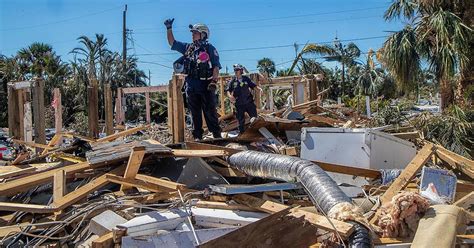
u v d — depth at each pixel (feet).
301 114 31.53
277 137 26.76
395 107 40.68
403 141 20.83
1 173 22.50
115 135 29.60
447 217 12.03
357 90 120.37
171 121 26.58
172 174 18.63
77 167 18.85
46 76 127.03
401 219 12.41
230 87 27.78
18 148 33.83
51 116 91.66
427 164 20.52
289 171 15.72
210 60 24.44
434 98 73.61
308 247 12.34
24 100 35.37
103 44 131.03
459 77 39.88
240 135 26.43
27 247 14.17
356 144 19.58
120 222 14.55
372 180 18.78
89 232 14.73
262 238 11.98
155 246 13.34
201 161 18.69
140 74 139.13
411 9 41.22
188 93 24.66
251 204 14.98
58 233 15.19
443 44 37.55
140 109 102.78
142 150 17.43
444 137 32.76
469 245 11.94
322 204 13.47
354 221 12.22
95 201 16.57
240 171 18.52
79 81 125.90
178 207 15.39
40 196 18.58
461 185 17.12
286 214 12.42
